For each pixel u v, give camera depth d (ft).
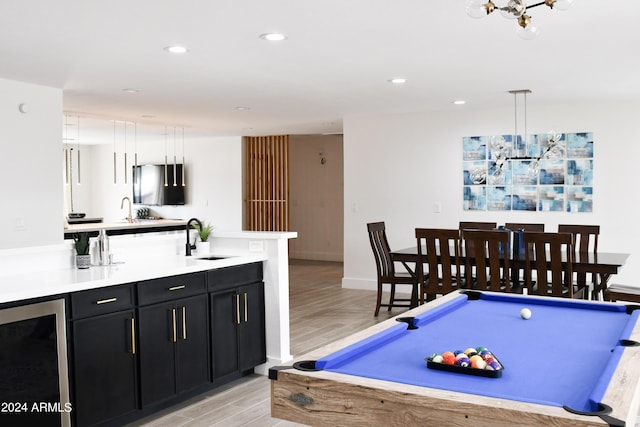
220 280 13.87
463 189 25.17
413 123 26.02
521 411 5.45
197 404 13.04
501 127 24.34
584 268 17.25
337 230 39.37
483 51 14.49
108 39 13.07
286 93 20.47
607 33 12.89
